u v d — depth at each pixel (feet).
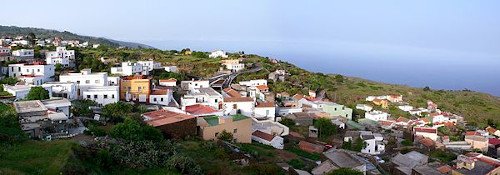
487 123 430.20
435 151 270.05
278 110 332.19
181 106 273.95
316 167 173.27
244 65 554.46
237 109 294.25
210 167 133.80
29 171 91.50
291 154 200.64
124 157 115.14
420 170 196.34
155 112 213.25
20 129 134.31
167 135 172.24
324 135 276.62
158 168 116.78
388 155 254.68
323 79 554.87
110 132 146.41
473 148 302.25
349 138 264.72
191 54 642.22
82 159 105.60
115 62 454.40
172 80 363.15
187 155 138.41
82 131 152.05
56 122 156.87
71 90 249.34
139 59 522.88
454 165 228.63
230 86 398.83
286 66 631.56
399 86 614.75
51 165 94.68
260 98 356.59
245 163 151.84
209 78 449.48
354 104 437.99
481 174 200.03
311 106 360.28
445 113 422.82
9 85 245.45
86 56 474.08
